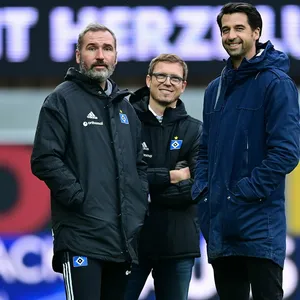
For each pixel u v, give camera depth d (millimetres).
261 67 17828
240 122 17828
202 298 29250
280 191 17797
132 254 18469
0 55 32094
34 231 30281
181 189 20672
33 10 32094
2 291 29812
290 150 17391
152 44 32000
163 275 21094
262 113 17750
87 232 18016
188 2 31953
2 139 30703
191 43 32000
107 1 32000
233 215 17609
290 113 17531
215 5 31938
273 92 17594
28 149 30719
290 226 30156
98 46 18594
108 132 18609
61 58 32094
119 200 18391
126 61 32000
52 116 18281
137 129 19516
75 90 18594
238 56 18062
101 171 18281
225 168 17859
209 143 18391
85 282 17969
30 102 32312
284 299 29938
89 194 18094
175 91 21094
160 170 20641
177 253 20812
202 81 32594
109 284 18859
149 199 20859
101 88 18750
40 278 29906
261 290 17703
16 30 32062
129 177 18672
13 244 30125
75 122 18312
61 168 18016
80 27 32062
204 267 29344
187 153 21109
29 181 30531
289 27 31938
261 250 17500
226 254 17797
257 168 17484
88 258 18016
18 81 32594
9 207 30359
